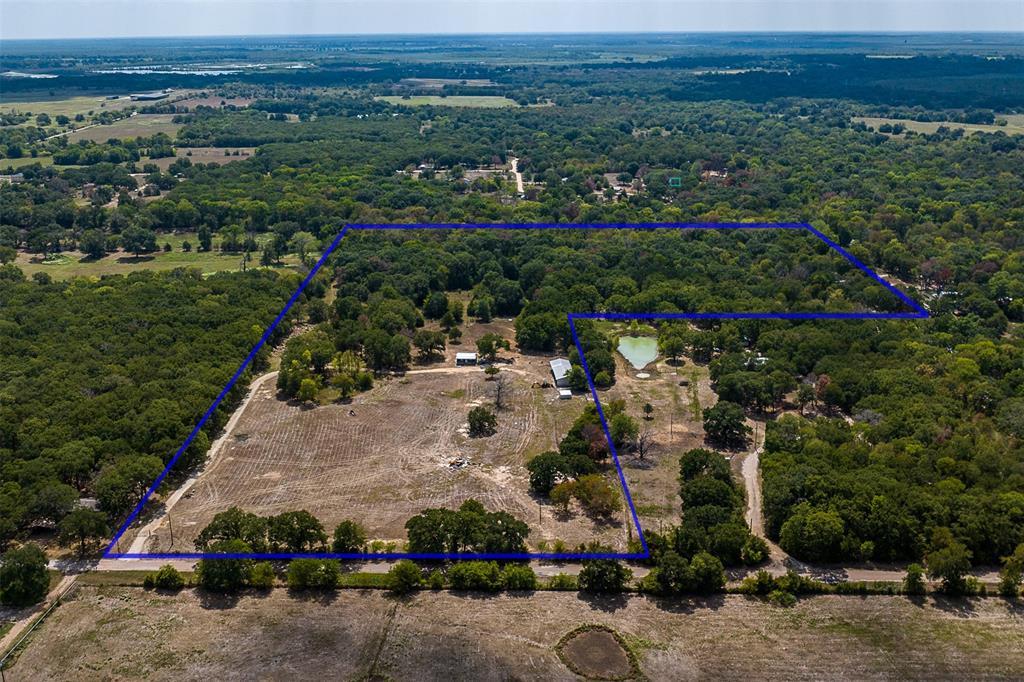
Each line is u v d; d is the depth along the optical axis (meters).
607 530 135.12
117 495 134.62
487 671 105.38
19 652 107.94
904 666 106.38
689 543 124.31
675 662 107.06
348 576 121.81
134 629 111.94
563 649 109.00
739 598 118.38
